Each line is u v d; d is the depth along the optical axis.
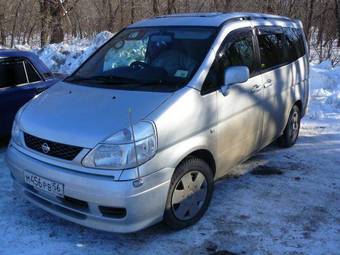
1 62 5.77
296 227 4.17
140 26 5.06
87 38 19.64
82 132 3.52
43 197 3.76
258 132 5.10
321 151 6.32
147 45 4.68
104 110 3.74
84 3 20.78
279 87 5.52
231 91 4.39
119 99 3.88
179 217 3.91
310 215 4.41
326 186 5.13
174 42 4.51
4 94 5.67
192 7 19.59
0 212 4.29
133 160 3.40
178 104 3.79
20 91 5.85
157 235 3.94
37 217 4.21
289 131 6.24
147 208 3.50
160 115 3.63
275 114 5.52
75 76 4.71
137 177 3.40
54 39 18.88
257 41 5.11
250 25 5.08
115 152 3.39
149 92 3.94
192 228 4.07
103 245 3.78
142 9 19.77
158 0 19.41
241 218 4.29
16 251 3.68
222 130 4.30
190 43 4.43
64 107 3.94
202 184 4.13
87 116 3.70
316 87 10.39
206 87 4.11
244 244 3.86
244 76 4.23
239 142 4.67
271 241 3.92
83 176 3.44
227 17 4.87
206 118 4.04
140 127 3.48
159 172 3.54
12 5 20.59
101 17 20.42
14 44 20.28
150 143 3.48
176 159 3.68
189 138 3.85
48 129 3.69
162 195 3.60
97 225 3.52
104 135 3.46
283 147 6.37
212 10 19.31
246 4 18.64
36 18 20.09
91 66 4.80
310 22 19.23
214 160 4.26
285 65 5.77
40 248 3.72
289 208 4.54
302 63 6.38
